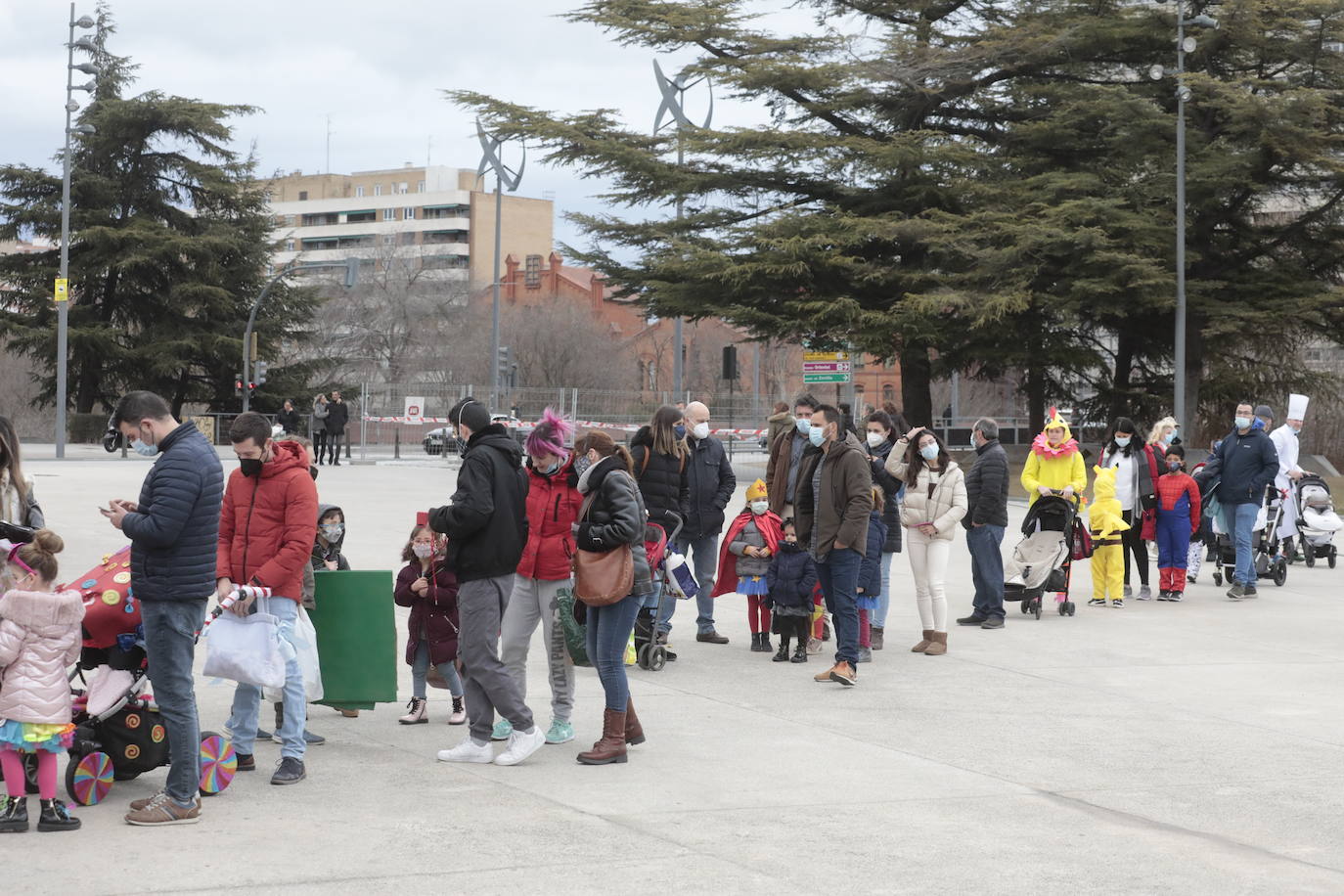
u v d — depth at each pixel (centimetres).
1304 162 3703
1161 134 3862
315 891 538
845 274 3694
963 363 3959
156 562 628
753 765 773
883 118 4109
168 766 732
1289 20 3700
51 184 5784
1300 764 800
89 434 5478
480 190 15025
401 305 8312
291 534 706
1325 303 3778
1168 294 3500
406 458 4300
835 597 1011
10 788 620
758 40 3950
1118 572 1487
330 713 901
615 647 772
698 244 3756
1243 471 1568
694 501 1165
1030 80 4150
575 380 8225
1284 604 1525
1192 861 610
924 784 737
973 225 3678
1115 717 924
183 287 5650
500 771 751
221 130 5900
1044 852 618
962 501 1163
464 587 756
